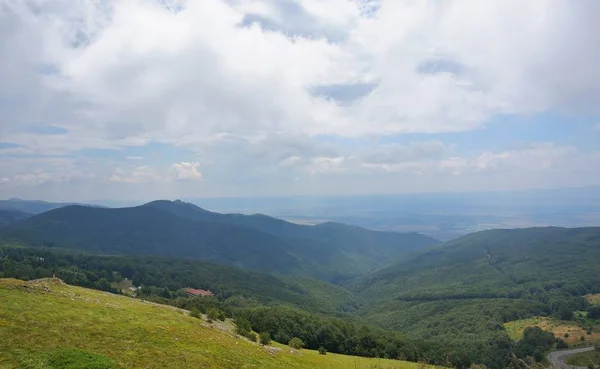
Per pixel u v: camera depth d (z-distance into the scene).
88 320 48.81
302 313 148.38
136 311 60.16
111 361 38.38
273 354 64.62
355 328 138.88
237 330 84.06
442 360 126.56
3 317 42.69
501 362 162.88
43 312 47.31
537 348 172.50
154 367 40.12
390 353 126.75
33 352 36.75
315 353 98.88
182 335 52.97
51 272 191.25
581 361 153.50
